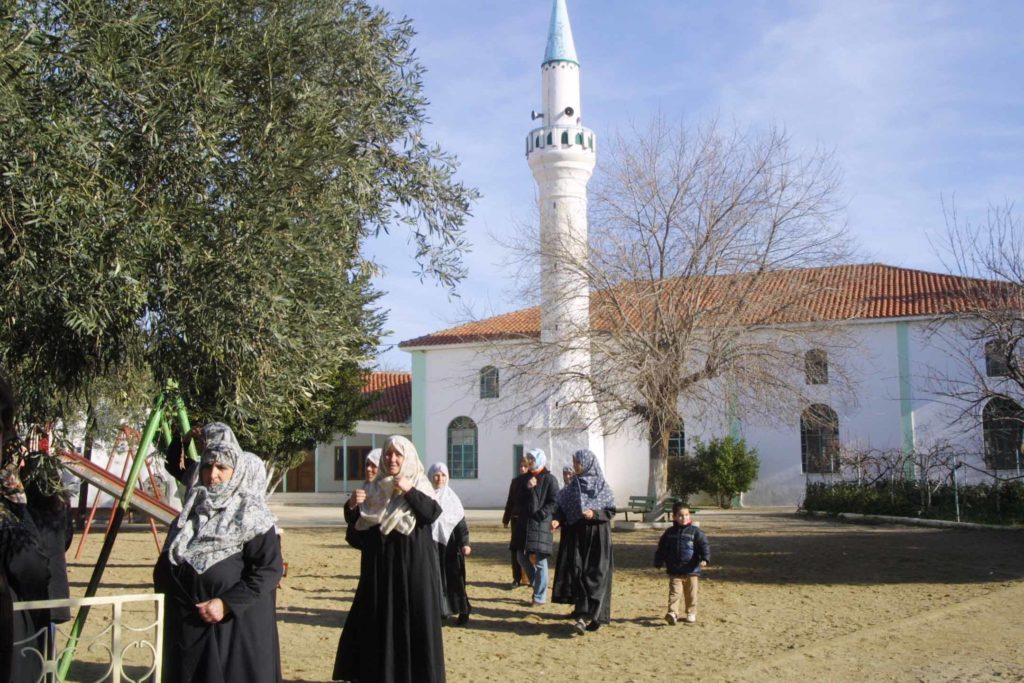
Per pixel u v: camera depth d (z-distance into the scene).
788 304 22.27
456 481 36.25
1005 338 20.62
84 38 5.62
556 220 25.38
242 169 6.04
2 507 5.30
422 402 37.34
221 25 6.47
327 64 6.95
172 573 4.70
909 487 25.34
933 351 30.20
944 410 29.77
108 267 5.23
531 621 10.16
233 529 4.75
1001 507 22.75
